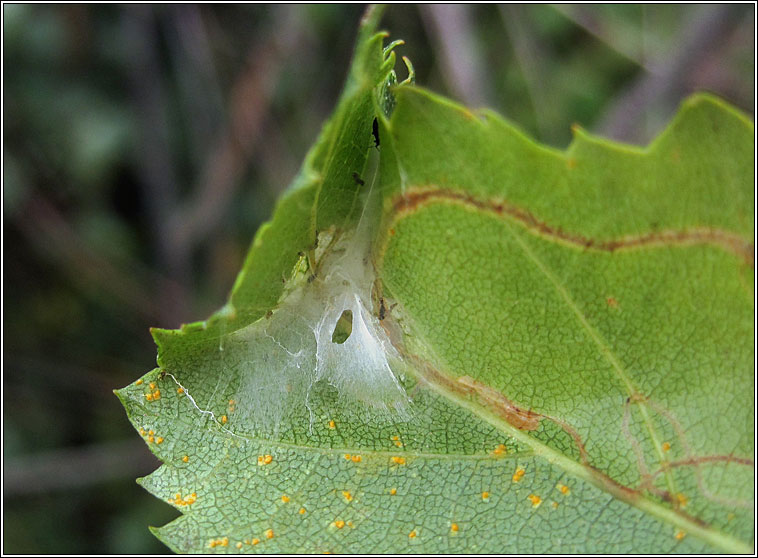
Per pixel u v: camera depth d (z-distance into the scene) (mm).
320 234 60
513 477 63
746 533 60
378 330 63
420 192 61
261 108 154
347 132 57
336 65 157
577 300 61
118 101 157
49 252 162
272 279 59
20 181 152
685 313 61
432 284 62
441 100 58
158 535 62
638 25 150
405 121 59
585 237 60
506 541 62
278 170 157
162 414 62
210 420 63
